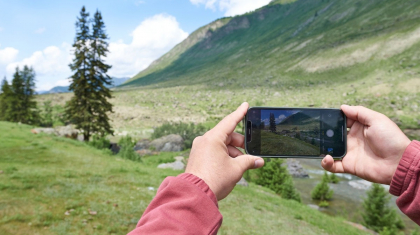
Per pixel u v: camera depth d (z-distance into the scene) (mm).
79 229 6551
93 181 10789
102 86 34688
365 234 14008
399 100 111688
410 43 166750
